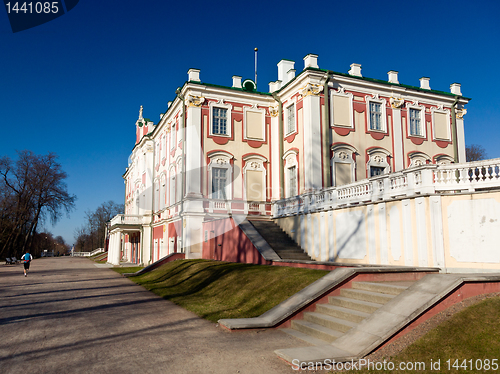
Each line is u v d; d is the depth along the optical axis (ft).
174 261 81.46
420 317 23.03
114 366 21.39
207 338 27.07
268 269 49.39
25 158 178.09
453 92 94.89
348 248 55.11
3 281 71.46
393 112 85.97
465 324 21.93
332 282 32.19
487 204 37.70
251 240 64.75
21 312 38.17
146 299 46.85
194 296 46.68
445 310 23.73
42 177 179.93
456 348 20.24
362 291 30.07
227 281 48.67
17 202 179.83
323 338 25.64
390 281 33.47
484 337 20.53
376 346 21.72
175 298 46.37
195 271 63.16
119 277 78.18
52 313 37.45
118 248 122.42
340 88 81.05
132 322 32.96
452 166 41.09
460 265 38.78
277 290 38.27
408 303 24.47
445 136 91.91
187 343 25.85
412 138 87.40
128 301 45.21
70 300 46.11
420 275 35.01
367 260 50.96
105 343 26.18
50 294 51.80
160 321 33.32
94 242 391.86
